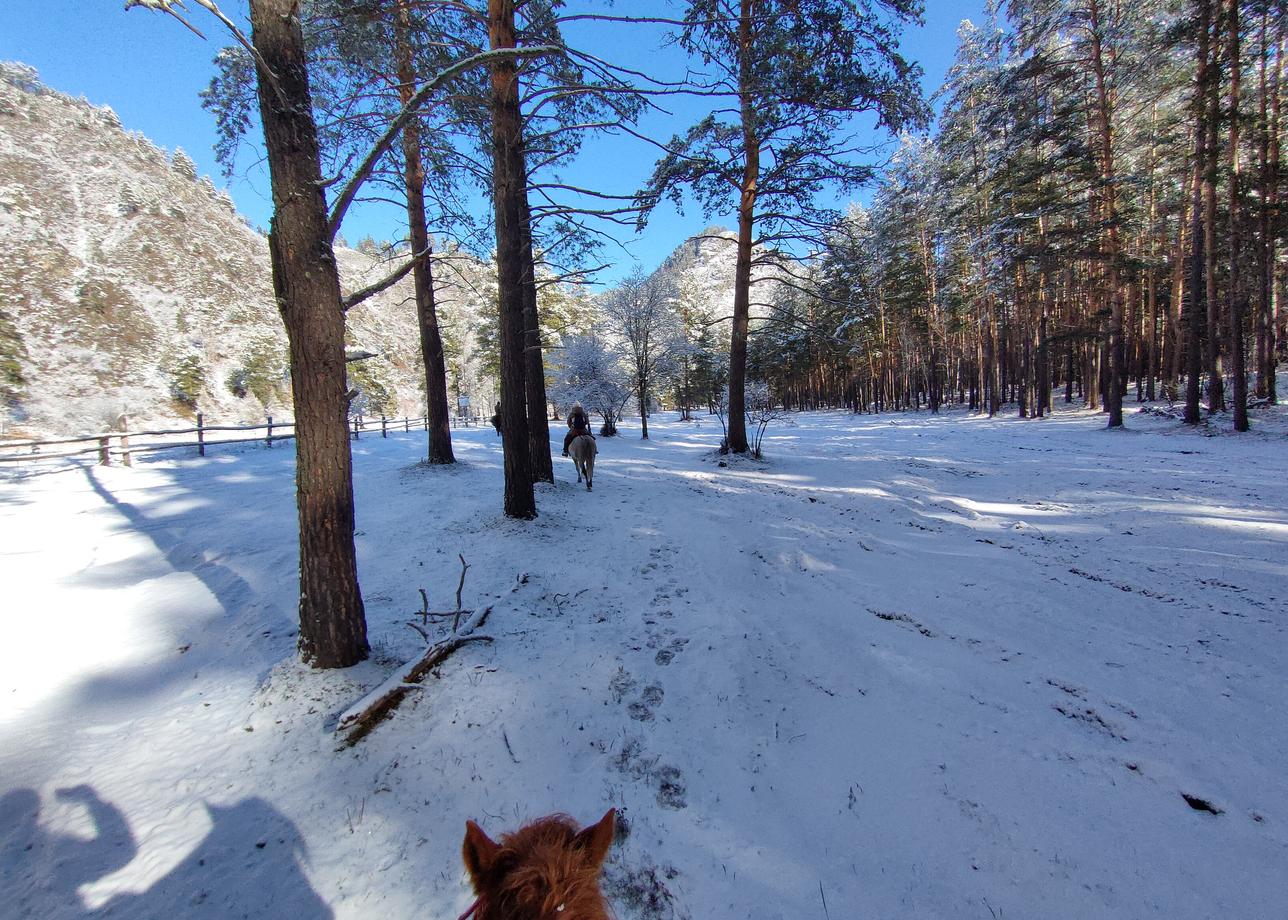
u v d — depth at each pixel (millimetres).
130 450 14258
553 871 1279
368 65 7379
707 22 5715
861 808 3568
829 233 14906
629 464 16172
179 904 2762
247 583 6535
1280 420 18312
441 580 6668
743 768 3922
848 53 10391
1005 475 13211
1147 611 6098
